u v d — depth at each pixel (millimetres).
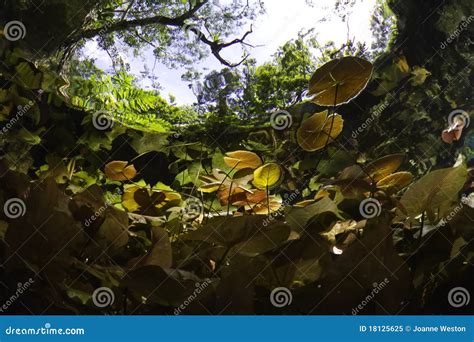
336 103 555
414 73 1942
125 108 3326
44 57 2408
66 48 3064
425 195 414
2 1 2295
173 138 1887
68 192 604
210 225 390
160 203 667
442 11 2066
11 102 1016
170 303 344
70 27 2570
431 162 1845
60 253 354
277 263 377
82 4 2711
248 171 648
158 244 386
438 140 1856
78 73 4281
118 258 442
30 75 1028
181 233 537
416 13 2137
